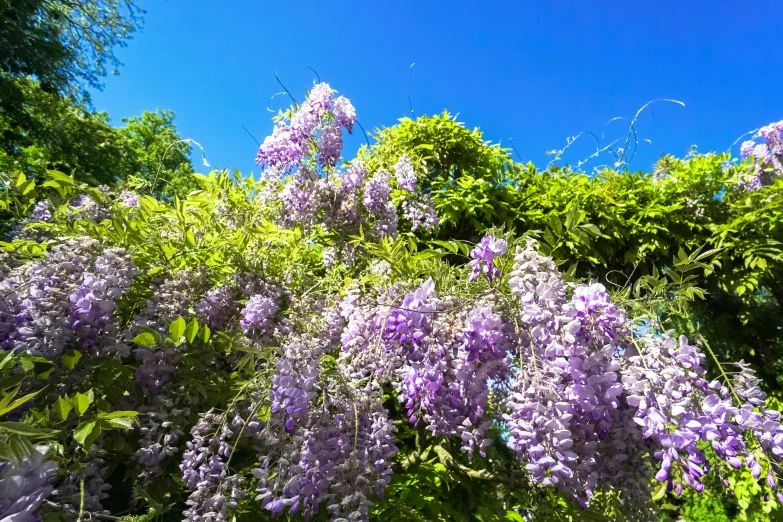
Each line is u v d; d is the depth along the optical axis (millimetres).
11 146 10547
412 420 1548
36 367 1317
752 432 1250
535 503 1799
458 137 4223
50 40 10500
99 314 1408
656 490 1173
